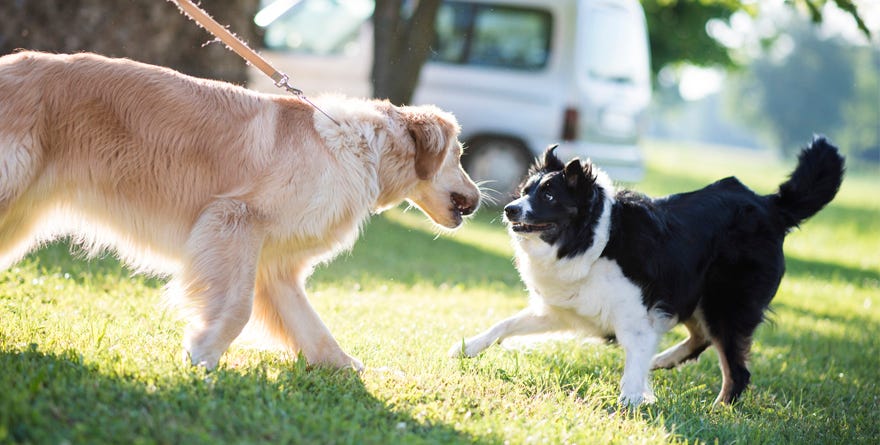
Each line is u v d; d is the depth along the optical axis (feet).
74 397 11.82
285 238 14.67
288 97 15.08
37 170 13.62
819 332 27.73
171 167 14.19
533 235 16.65
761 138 385.91
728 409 17.16
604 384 17.37
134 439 10.55
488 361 17.63
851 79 349.20
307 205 14.52
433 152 15.79
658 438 13.99
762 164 188.55
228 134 14.32
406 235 38.32
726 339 18.24
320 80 47.52
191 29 34.22
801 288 36.76
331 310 21.93
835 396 19.98
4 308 17.52
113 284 21.95
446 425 13.25
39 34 32.14
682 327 26.30
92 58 14.21
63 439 10.24
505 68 48.44
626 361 16.62
